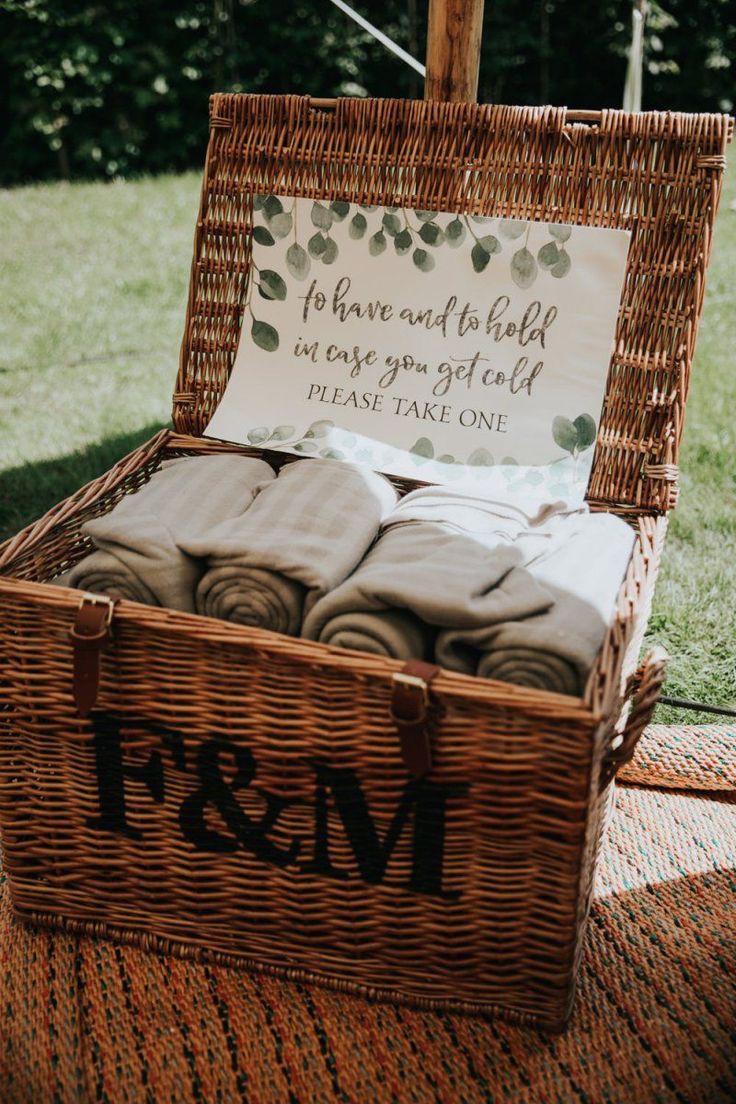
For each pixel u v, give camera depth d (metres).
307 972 1.51
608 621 1.38
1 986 1.51
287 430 1.86
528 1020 1.44
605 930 1.60
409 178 1.79
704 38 6.83
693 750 1.87
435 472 1.78
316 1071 1.39
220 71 6.79
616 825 1.81
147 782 1.46
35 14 6.18
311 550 1.46
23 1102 1.35
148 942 1.57
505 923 1.39
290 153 1.83
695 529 2.66
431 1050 1.41
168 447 1.93
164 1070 1.39
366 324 1.84
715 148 1.63
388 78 7.09
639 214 1.68
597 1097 1.34
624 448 1.72
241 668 1.33
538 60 7.10
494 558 1.42
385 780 1.34
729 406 3.36
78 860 1.56
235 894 1.51
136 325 4.15
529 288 1.74
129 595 1.49
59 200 5.81
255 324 1.89
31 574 1.60
